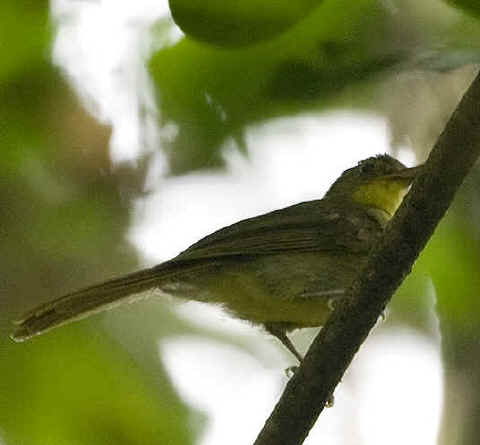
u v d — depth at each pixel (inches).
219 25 326.0
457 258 410.6
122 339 461.7
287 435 327.3
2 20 419.2
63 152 470.6
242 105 413.4
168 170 486.6
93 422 446.3
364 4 366.9
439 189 296.7
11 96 442.6
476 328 397.4
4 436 441.4
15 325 382.0
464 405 376.2
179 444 448.8
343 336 318.0
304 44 370.3
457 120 285.7
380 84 422.3
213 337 489.1
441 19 366.0
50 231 492.4
